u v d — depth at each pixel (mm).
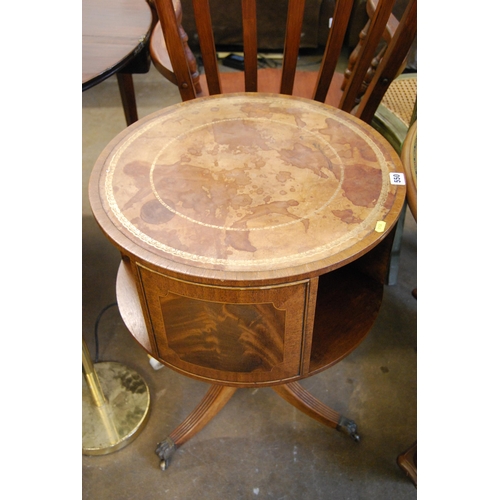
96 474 1314
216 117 1213
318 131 1159
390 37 1423
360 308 1171
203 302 870
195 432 1337
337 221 920
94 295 1794
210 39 1392
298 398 1309
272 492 1272
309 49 3020
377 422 1419
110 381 1497
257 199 969
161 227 911
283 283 828
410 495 1259
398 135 1528
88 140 2465
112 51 1295
